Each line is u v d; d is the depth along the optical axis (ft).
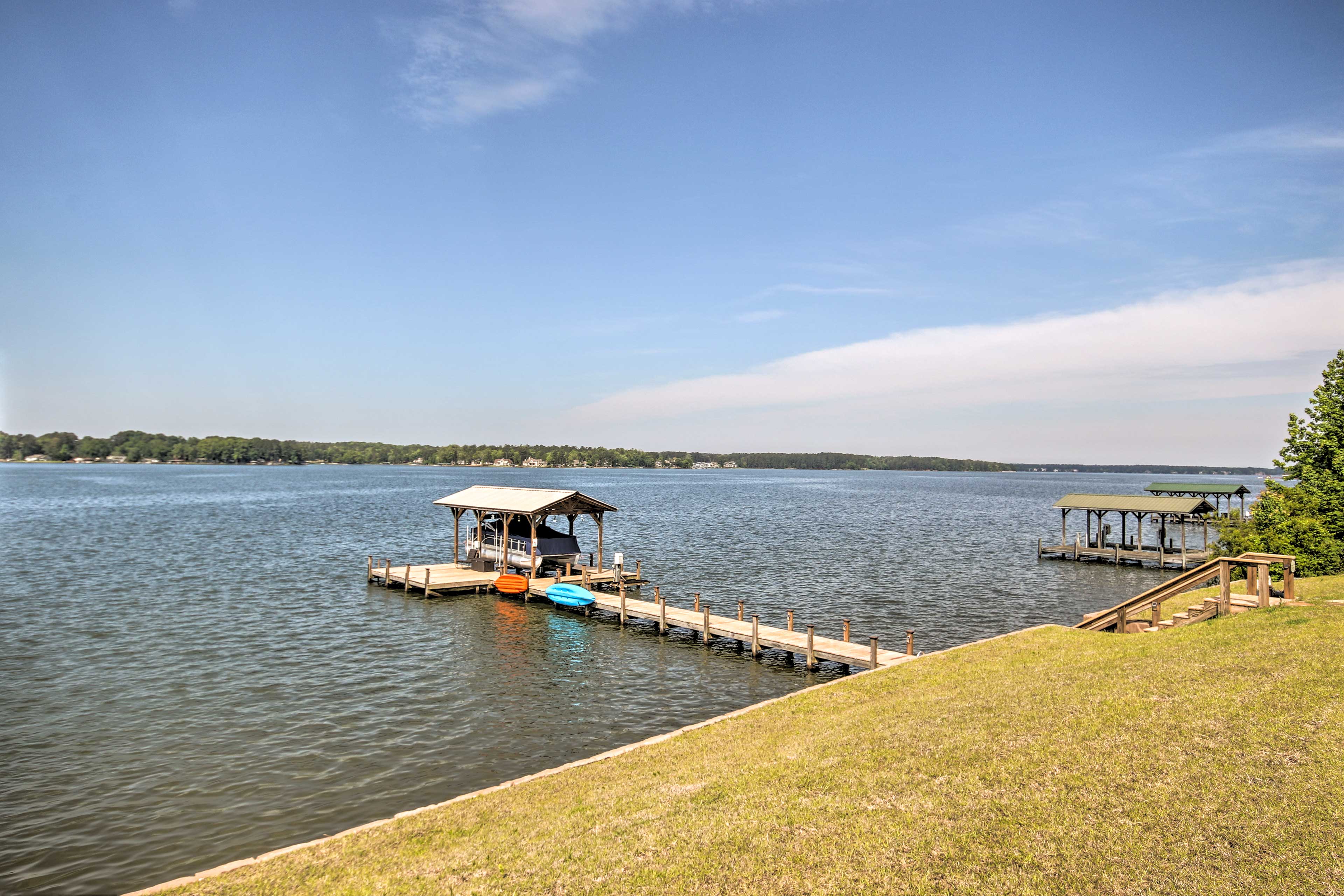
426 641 117.70
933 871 34.40
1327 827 33.01
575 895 36.04
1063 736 47.14
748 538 266.77
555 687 94.84
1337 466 112.16
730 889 34.96
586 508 167.94
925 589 168.96
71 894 48.83
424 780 66.64
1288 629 61.36
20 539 233.96
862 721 59.93
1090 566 209.46
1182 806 36.58
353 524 301.02
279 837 56.49
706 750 58.34
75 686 92.22
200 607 139.44
